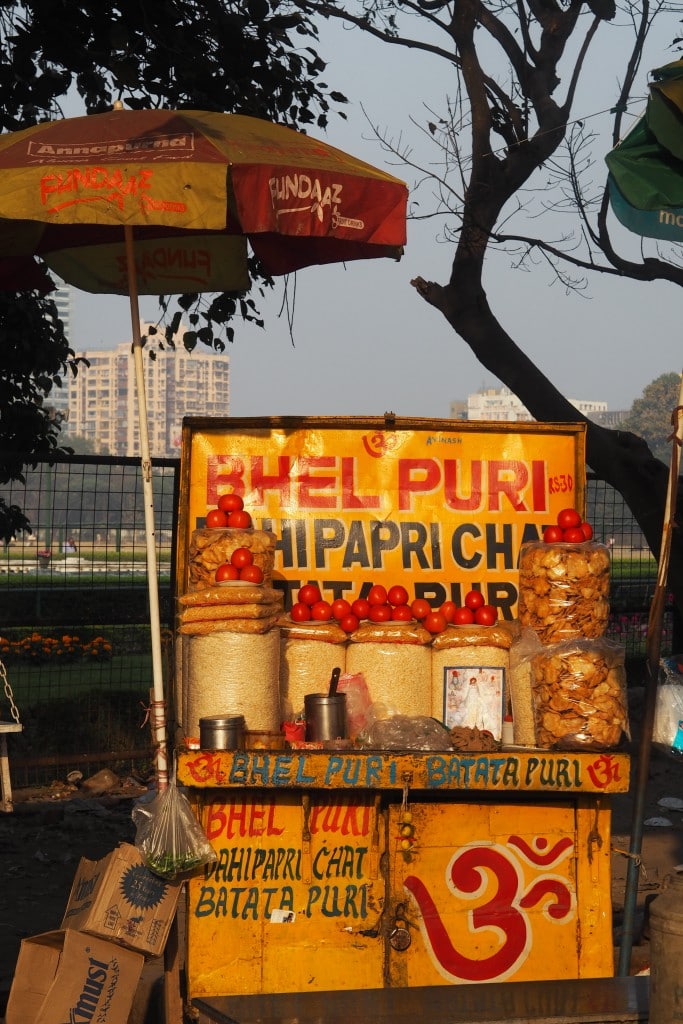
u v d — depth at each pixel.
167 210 4.00
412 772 4.30
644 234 4.61
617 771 4.39
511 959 4.51
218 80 9.80
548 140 10.41
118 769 9.91
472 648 4.88
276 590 4.81
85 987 4.13
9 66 9.06
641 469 9.44
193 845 4.28
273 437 5.36
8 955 5.59
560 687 4.50
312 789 4.48
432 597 5.33
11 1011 4.21
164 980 4.44
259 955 4.41
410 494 5.38
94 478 10.01
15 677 13.34
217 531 4.89
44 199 4.00
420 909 4.48
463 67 10.34
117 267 5.69
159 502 10.00
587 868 4.58
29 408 12.05
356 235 4.38
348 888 4.48
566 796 4.60
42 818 8.41
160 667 4.56
